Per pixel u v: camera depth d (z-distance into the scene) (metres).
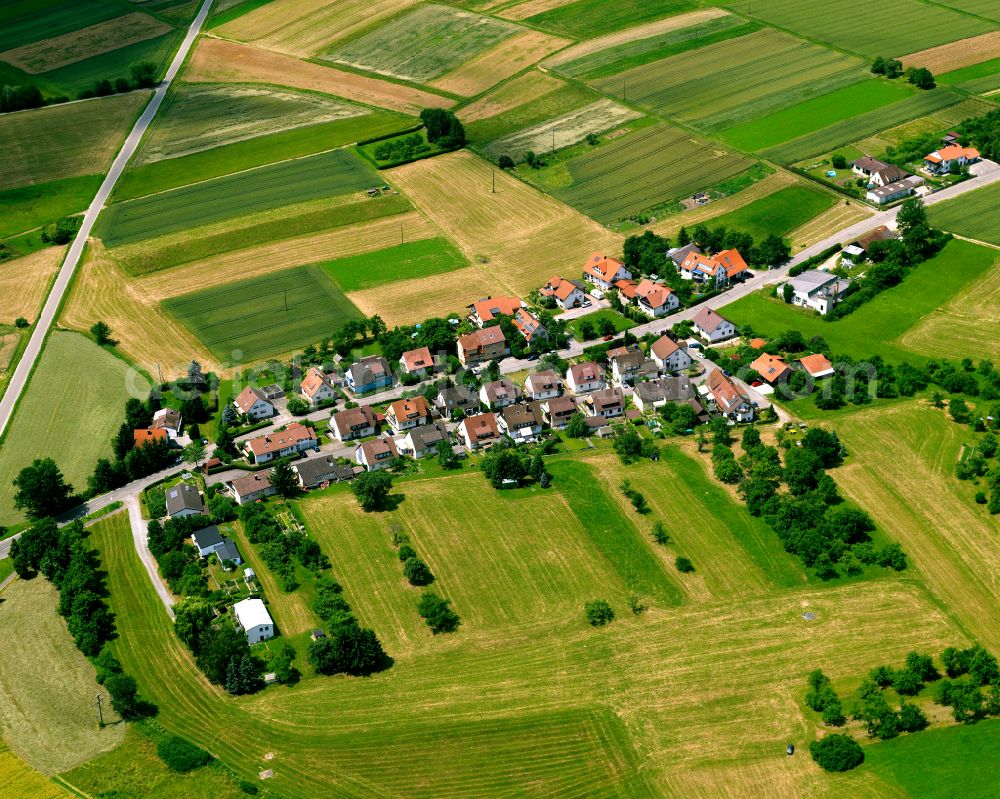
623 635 183.50
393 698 173.50
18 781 160.25
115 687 172.25
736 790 156.00
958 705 164.00
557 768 161.00
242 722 170.00
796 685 172.25
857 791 154.12
